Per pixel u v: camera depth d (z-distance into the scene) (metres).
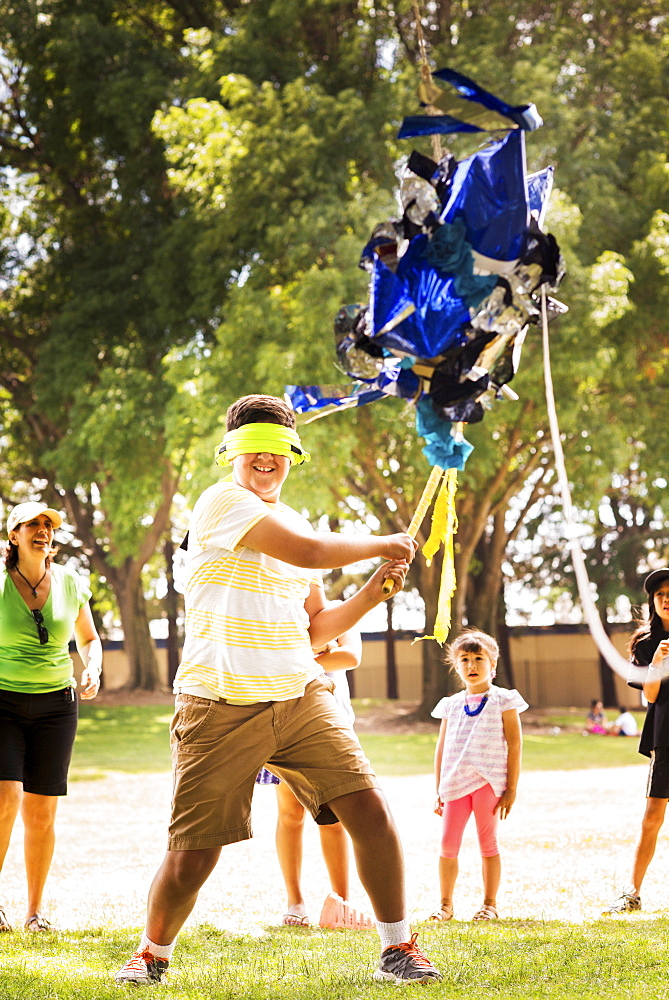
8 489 49.16
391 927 4.96
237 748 4.98
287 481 26.28
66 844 12.38
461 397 4.62
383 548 5.05
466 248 4.43
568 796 16.67
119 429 33.41
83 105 35.06
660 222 27.86
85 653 7.92
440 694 34.81
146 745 30.69
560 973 4.97
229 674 4.98
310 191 27.47
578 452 27.59
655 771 7.71
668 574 8.10
